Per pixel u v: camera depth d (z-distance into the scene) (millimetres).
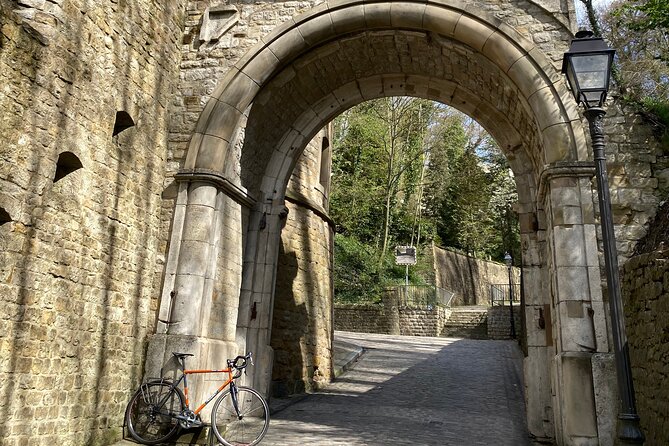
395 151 26359
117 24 6223
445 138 29484
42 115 4969
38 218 4902
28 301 4758
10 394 4508
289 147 8758
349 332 20609
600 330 5785
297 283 10539
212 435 6000
